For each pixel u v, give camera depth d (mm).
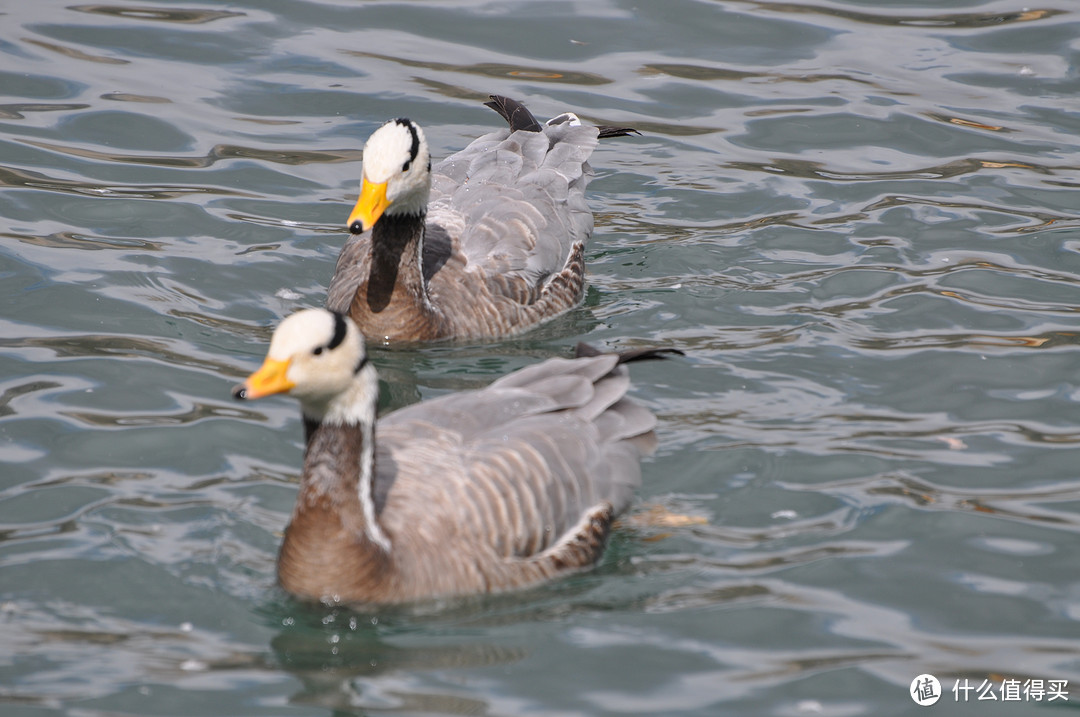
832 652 10820
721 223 18844
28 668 10375
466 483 11570
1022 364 15297
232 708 10031
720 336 16047
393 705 10109
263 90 21609
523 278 17000
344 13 24125
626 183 19844
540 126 19469
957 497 12906
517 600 11508
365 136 20547
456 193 18062
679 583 11750
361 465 11062
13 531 12016
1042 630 11125
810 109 21469
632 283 17500
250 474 13117
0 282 16438
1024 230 18344
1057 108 21312
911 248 18000
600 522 12117
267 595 11438
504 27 23844
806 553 12117
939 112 21312
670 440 13727
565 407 12383
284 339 10633
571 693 10289
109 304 16188
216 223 18312
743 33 23734
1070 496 12914
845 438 13867
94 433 13594
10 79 21312
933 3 24703
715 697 10258
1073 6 24500
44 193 18578
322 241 18188
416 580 11195
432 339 16219
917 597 11531
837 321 16297
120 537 12016
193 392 14500
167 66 22141
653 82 22219
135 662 10539
